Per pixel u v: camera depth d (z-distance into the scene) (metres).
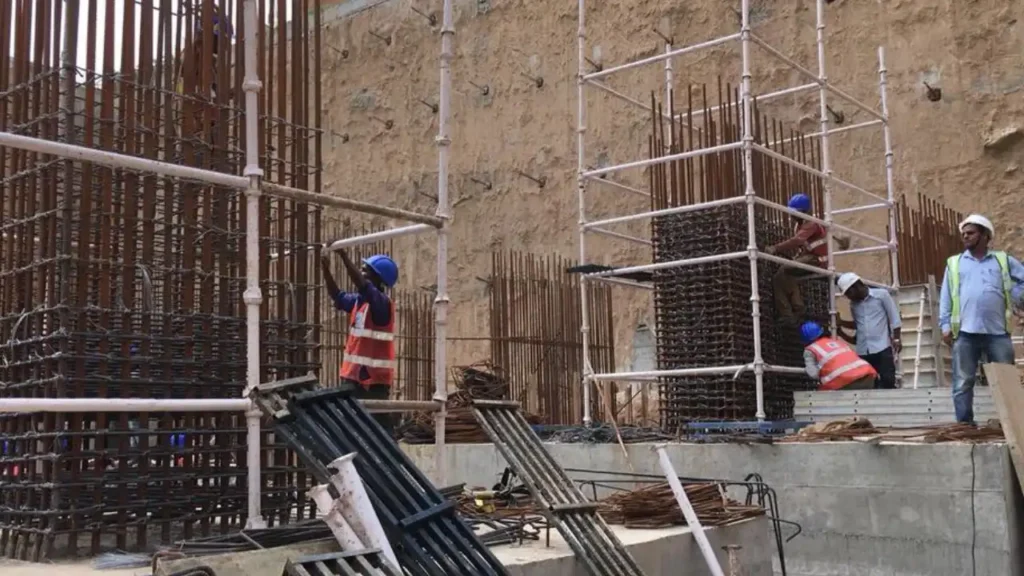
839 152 17.72
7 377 5.57
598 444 10.16
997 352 9.03
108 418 5.42
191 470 5.70
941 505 8.05
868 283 12.44
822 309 12.61
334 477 4.56
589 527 5.66
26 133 5.52
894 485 8.32
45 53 5.41
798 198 11.52
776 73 18.77
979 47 16.67
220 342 5.85
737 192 10.95
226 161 6.03
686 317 11.02
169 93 5.77
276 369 6.15
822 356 10.33
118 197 5.53
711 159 10.94
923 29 17.30
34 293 5.47
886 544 8.30
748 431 10.08
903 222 14.67
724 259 10.09
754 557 7.05
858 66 17.83
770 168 11.55
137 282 5.59
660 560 6.12
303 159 6.53
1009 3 16.52
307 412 4.93
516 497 7.40
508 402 6.45
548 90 22.33
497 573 4.64
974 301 9.04
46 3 5.45
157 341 5.55
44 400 4.32
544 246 21.77
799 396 10.17
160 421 5.65
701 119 18.86
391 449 4.94
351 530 4.42
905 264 14.37
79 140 5.34
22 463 5.40
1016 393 8.13
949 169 16.64
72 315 5.18
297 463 6.22
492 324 15.27
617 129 20.95
